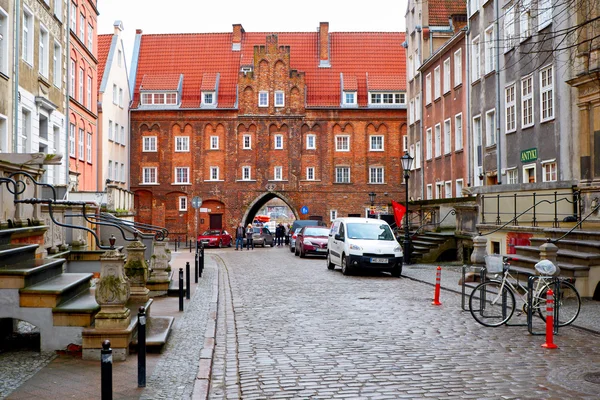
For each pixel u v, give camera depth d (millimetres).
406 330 11242
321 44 62219
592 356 9078
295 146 58250
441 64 38062
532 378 7805
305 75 60094
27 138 24547
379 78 59844
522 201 21453
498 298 11680
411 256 27469
